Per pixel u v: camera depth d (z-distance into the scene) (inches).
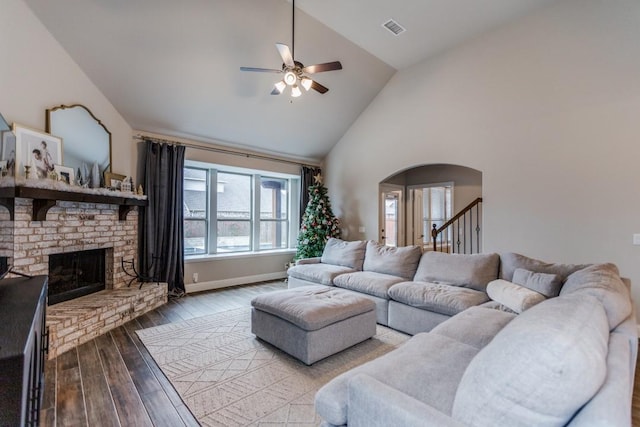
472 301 112.7
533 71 150.1
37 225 119.2
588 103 135.7
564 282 97.7
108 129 158.2
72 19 124.3
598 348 35.4
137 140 178.9
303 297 118.2
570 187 140.4
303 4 141.8
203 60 153.8
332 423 51.4
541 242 148.2
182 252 191.3
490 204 164.2
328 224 231.8
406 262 153.2
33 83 120.3
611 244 130.6
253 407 80.1
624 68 127.6
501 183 160.6
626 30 127.1
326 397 52.1
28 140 115.6
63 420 74.6
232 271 221.0
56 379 92.5
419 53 184.2
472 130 171.2
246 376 95.0
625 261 127.6
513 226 156.6
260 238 250.2
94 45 134.7
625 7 127.3
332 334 106.3
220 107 181.8
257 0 136.9
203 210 220.4
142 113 169.6
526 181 152.6
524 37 152.3
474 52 169.6
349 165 239.8
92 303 133.1
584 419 30.7
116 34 133.0
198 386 89.5
